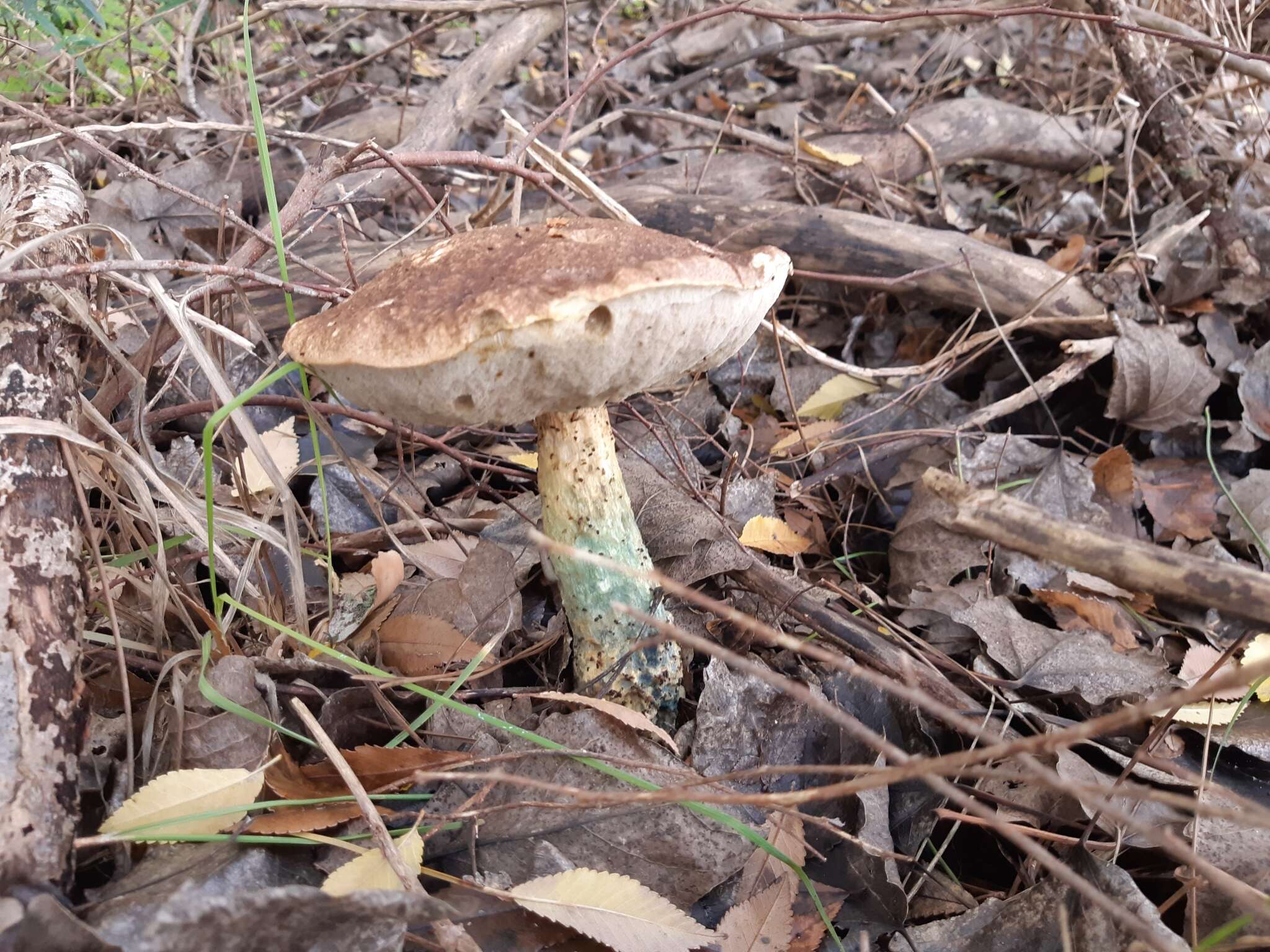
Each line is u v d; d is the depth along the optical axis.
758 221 0.49
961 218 0.64
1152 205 0.55
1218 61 0.51
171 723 0.24
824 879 0.25
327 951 0.20
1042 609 0.36
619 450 0.40
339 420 0.41
